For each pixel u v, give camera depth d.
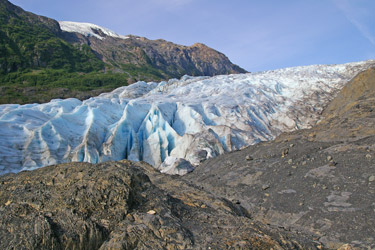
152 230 8.34
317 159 15.52
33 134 28.19
